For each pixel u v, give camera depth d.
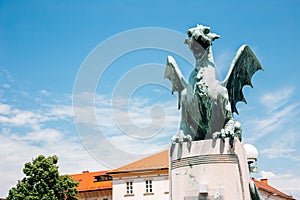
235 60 9.23
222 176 8.13
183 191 8.31
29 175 30.75
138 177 37.75
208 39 8.71
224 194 8.01
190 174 8.34
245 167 8.76
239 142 8.59
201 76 8.50
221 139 8.41
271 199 42.53
